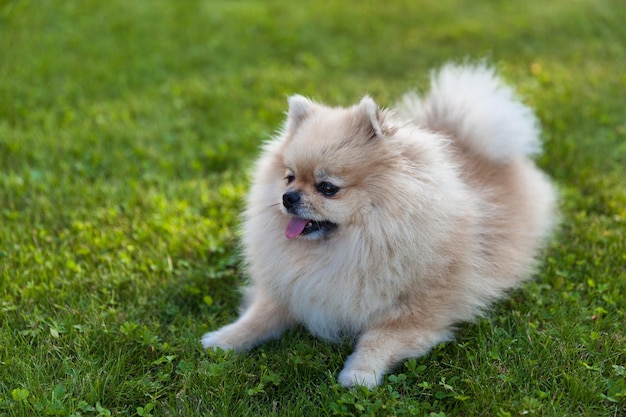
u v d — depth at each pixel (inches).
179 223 44.9
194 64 71.1
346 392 33.6
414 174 34.9
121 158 52.1
